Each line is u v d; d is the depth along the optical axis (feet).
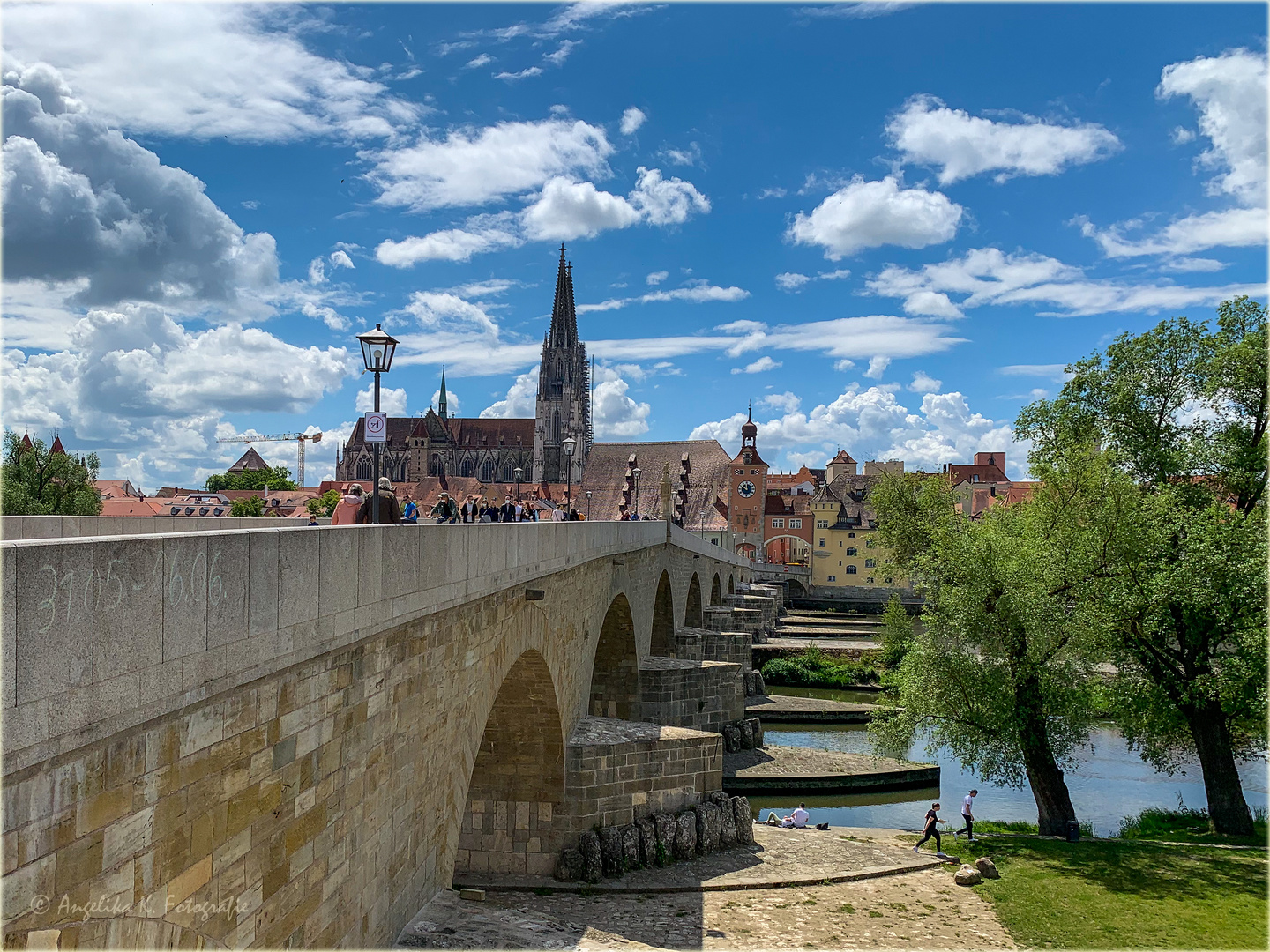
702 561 242.37
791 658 289.94
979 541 123.75
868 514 548.31
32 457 193.67
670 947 76.48
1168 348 140.87
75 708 20.67
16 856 19.49
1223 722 122.11
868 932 82.07
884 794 160.45
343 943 38.45
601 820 96.07
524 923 59.93
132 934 23.93
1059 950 78.23
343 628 35.99
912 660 125.90
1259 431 132.26
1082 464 131.64
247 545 28.45
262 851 31.19
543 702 84.58
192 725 26.61
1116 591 118.73
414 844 47.65
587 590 101.71
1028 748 119.55
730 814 105.91
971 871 98.12
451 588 50.39
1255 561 110.22
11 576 18.58
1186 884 95.35
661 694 155.43
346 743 38.11
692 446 542.98
